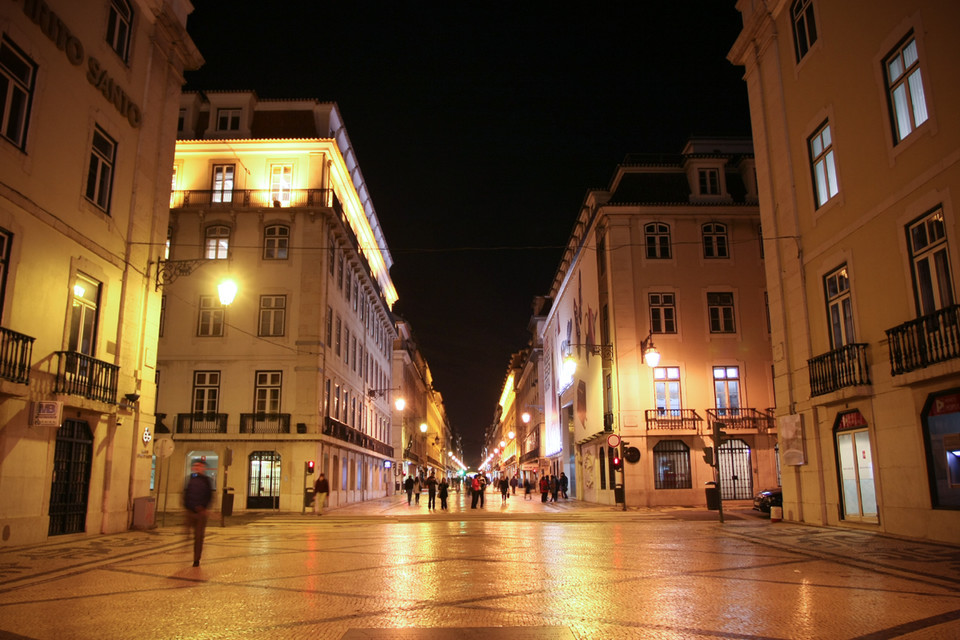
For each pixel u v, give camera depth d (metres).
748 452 27.77
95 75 14.95
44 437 13.10
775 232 17.73
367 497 40.38
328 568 9.56
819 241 15.80
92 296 15.18
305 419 27.77
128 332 16.42
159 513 24.72
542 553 11.38
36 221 13.00
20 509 12.45
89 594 7.43
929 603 6.60
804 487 16.47
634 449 27.31
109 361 15.66
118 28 16.20
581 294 35.72
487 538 14.55
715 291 28.89
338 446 31.39
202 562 10.32
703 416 27.86
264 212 29.33
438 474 101.12
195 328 28.66
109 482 15.55
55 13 13.55
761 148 18.34
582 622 5.91
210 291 28.94
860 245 14.23
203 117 31.61
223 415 27.78
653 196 30.12
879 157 13.59
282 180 29.97
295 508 26.61
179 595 7.34
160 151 18.08
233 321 28.67
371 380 42.94
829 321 15.48
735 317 28.73
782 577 8.36
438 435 108.44
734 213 29.42
